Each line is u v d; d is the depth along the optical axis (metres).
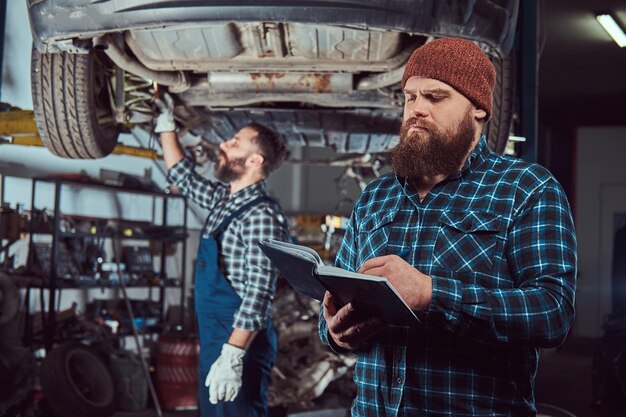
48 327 5.34
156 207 7.61
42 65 3.05
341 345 1.41
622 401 5.71
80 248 5.94
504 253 1.33
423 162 1.37
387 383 1.38
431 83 1.37
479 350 1.32
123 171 7.06
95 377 5.25
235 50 2.70
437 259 1.35
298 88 3.02
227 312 2.72
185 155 3.29
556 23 7.02
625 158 11.75
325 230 8.06
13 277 5.14
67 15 2.40
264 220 2.73
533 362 1.36
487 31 2.47
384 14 2.29
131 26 2.37
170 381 5.93
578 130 11.99
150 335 7.01
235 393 2.61
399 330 1.38
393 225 1.45
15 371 4.42
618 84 9.15
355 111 3.48
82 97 3.09
